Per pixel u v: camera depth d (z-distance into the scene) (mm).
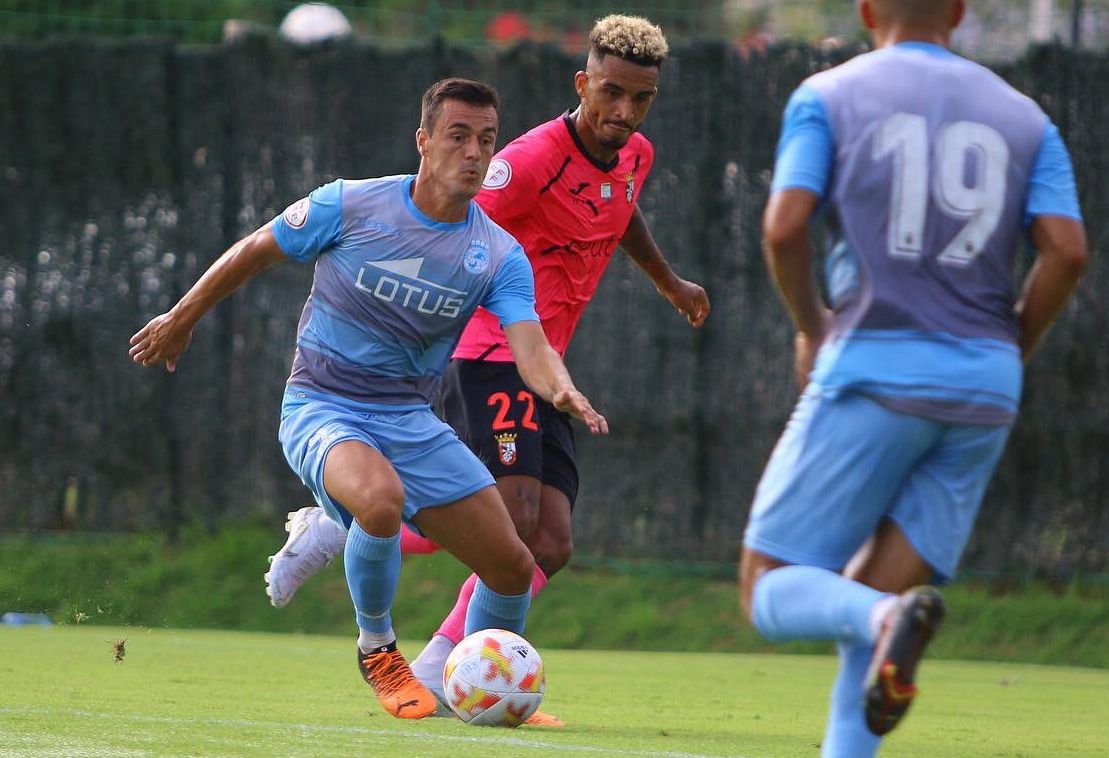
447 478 16328
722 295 34906
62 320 36344
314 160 36031
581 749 13594
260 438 36062
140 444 36312
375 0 48594
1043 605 33250
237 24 45625
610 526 35500
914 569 10594
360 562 15844
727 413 34875
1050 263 10477
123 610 34312
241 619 34531
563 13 43375
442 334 16562
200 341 36250
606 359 35188
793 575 10055
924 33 11000
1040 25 36969
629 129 18922
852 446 10305
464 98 15797
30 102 36438
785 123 10859
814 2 42188
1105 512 33625
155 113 36219
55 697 17500
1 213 36500
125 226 36312
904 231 10336
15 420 36469
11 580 34781
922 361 10219
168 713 15938
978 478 10625
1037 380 33656
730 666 29016
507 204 18984
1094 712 21672
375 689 16516
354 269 16219
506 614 16859
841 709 10484
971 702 23031
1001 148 10516
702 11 42562
